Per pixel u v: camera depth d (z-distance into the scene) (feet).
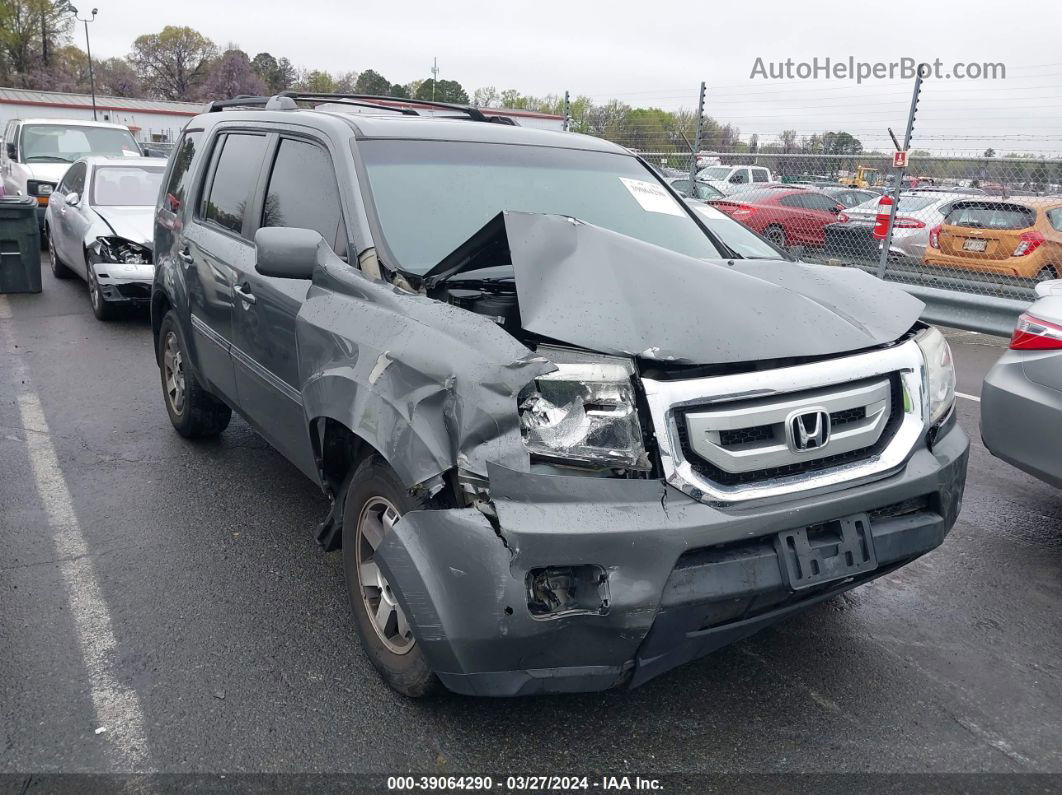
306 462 12.02
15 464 16.92
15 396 21.40
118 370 24.04
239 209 14.69
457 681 8.49
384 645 10.03
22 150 49.55
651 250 10.05
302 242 10.97
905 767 9.12
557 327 8.68
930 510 9.96
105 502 15.25
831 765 9.12
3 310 31.94
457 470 8.29
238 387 14.29
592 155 14.34
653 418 8.34
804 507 8.71
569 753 9.20
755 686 10.44
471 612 8.06
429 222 11.74
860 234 40.42
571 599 8.20
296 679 10.31
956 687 10.56
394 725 9.53
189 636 11.18
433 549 8.27
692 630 8.48
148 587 12.39
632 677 8.54
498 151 13.42
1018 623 12.12
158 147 97.50
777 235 50.55
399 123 13.38
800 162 42.01
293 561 13.25
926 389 10.05
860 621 12.07
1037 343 13.92
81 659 10.62
